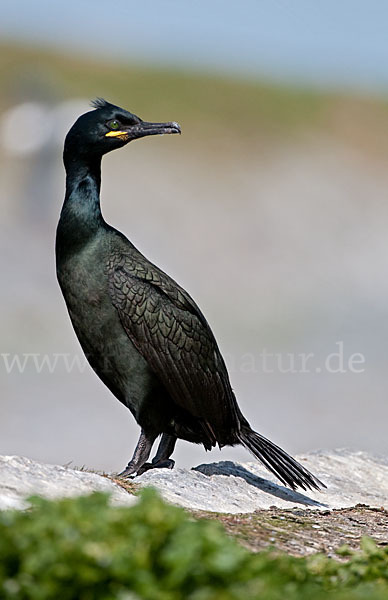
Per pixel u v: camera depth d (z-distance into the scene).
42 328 21.80
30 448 16.12
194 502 7.79
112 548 5.14
